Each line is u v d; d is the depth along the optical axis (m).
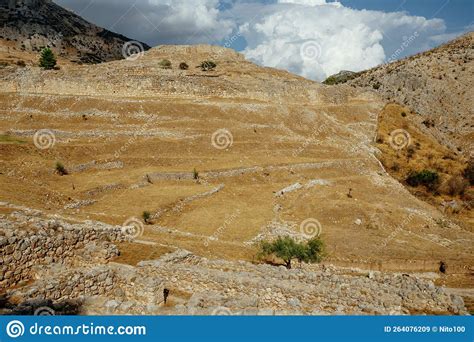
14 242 19.33
